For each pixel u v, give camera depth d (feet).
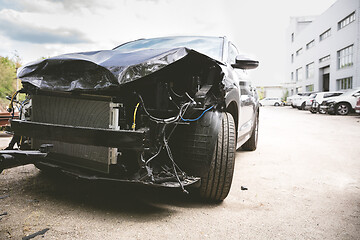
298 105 79.46
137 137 6.73
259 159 15.80
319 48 111.65
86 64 7.13
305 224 7.84
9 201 8.55
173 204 8.90
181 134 8.27
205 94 8.00
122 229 7.07
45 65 7.65
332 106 52.85
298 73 146.41
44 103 8.32
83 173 7.72
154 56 7.09
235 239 6.89
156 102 8.07
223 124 8.65
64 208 8.21
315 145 20.44
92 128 7.07
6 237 6.44
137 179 7.14
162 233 6.98
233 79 10.14
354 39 82.12
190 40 12.16
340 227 7.71
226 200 9.50
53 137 7.59
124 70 6.72
